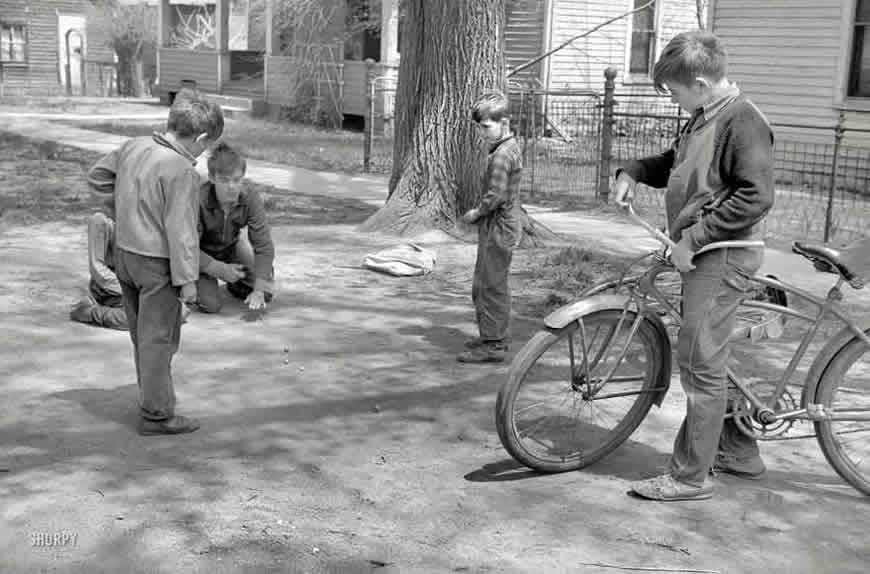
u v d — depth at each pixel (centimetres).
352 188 1427
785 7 1596
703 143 387
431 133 1003
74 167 1549
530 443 441
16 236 952
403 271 833
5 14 3716
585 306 421
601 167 1373
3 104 3073
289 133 2303
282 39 2730
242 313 694
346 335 650
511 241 579
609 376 432
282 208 1205
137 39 3772
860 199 1457
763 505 411
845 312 418
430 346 631
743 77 1664
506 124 572
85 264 833
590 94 1471
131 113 2775
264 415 499
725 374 406
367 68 1662
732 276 396
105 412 493
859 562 364
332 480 421
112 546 356
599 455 444
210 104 445
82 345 603
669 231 408
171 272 439
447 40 981
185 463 434
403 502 402
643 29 2300
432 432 484
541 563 354
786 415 422
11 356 576
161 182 434
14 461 429
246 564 346
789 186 1580
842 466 423
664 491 409
